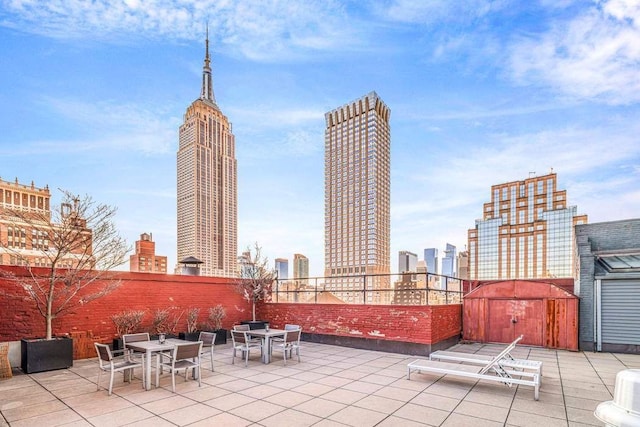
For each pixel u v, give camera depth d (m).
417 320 9.86
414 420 4.90
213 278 12.84
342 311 11.34
